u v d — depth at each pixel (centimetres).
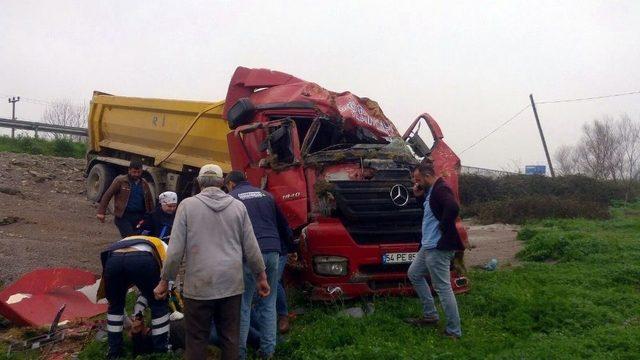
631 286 762
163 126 1174
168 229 705
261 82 891
